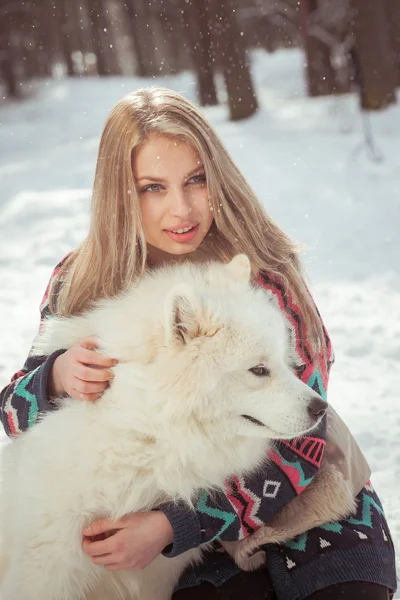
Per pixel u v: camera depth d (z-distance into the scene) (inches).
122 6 1480.1
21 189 536.1
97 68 1519.4
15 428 108.1
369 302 267.6
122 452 96.7
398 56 837.8
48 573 97.2
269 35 1460.4
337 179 486.0
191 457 97.6
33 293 292.8
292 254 114.9
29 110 1129.4
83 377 97.0
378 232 363.6
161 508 97.7
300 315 109.7
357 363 218.2
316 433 101.3
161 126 103.7
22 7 1391.5
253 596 98.1
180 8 923.4
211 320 95.0
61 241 360.2
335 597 93.3
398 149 559.2
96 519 98.5
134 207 106.8
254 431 99.8
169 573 107.1
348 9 753.0
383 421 177.3
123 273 110.7
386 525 105.3
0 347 229.6
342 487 100.8
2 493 105.4
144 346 95.8
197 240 110.3
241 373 97.8
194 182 108.3
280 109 820.6
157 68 1581.0
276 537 98.5
